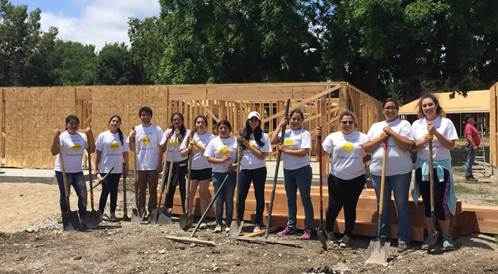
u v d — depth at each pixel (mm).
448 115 43969
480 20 17781
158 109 13945
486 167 18078
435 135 6164
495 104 17438
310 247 6797
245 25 20359
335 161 6820
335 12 19156
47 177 13164
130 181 12828
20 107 15422
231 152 7750
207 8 20500
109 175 8625
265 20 19250
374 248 6234
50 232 7977
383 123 6668
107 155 8625
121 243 7133
